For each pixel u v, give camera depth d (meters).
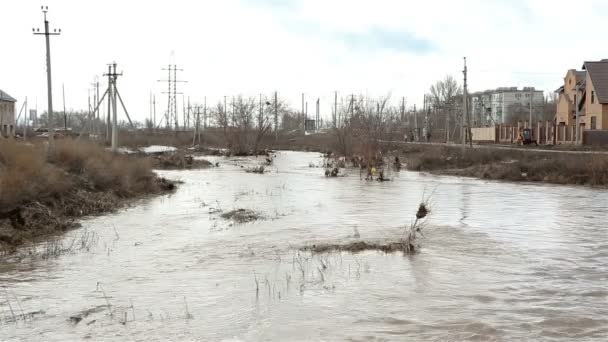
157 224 15.80
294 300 8.37
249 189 26.12
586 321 7.39
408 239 12.86
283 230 14.70
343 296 8.55
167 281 9.55
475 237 13.59
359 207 19.50
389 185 28.44
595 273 10.04
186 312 7.83
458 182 30.47
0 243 12.51
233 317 7.62
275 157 57.28
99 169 21.66
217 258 11.34
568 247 12.41
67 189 18.48
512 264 10.73
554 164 31.34
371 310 7.88
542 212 18.31
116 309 8.00
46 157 20.31
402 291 8.82
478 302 8.26
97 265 10.77
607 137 45.47
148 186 24.44
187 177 33.25
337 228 14.98
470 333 6.94
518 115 110.12
